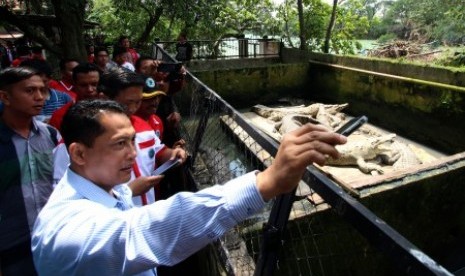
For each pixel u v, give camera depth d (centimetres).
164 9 1355
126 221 100
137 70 404
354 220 104
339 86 1185
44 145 229
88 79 312
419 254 84
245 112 1114
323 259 395
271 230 143
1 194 210
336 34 1653
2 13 895
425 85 899
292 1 1567
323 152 91
